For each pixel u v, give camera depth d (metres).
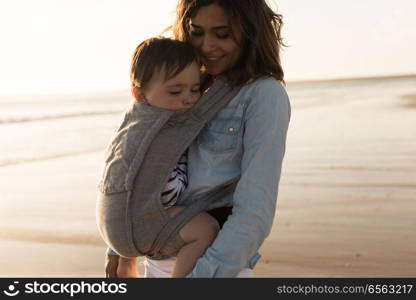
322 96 43.44
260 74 2.27
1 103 48.28
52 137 18.09
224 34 2.21
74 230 6.78
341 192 8.13
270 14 2.33
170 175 2.24
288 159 11.18
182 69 2.17
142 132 2.20
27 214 7.59
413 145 12.51
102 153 14.09
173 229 2.18
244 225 2.09
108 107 38.69
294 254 5.57
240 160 2.26
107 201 2.21
